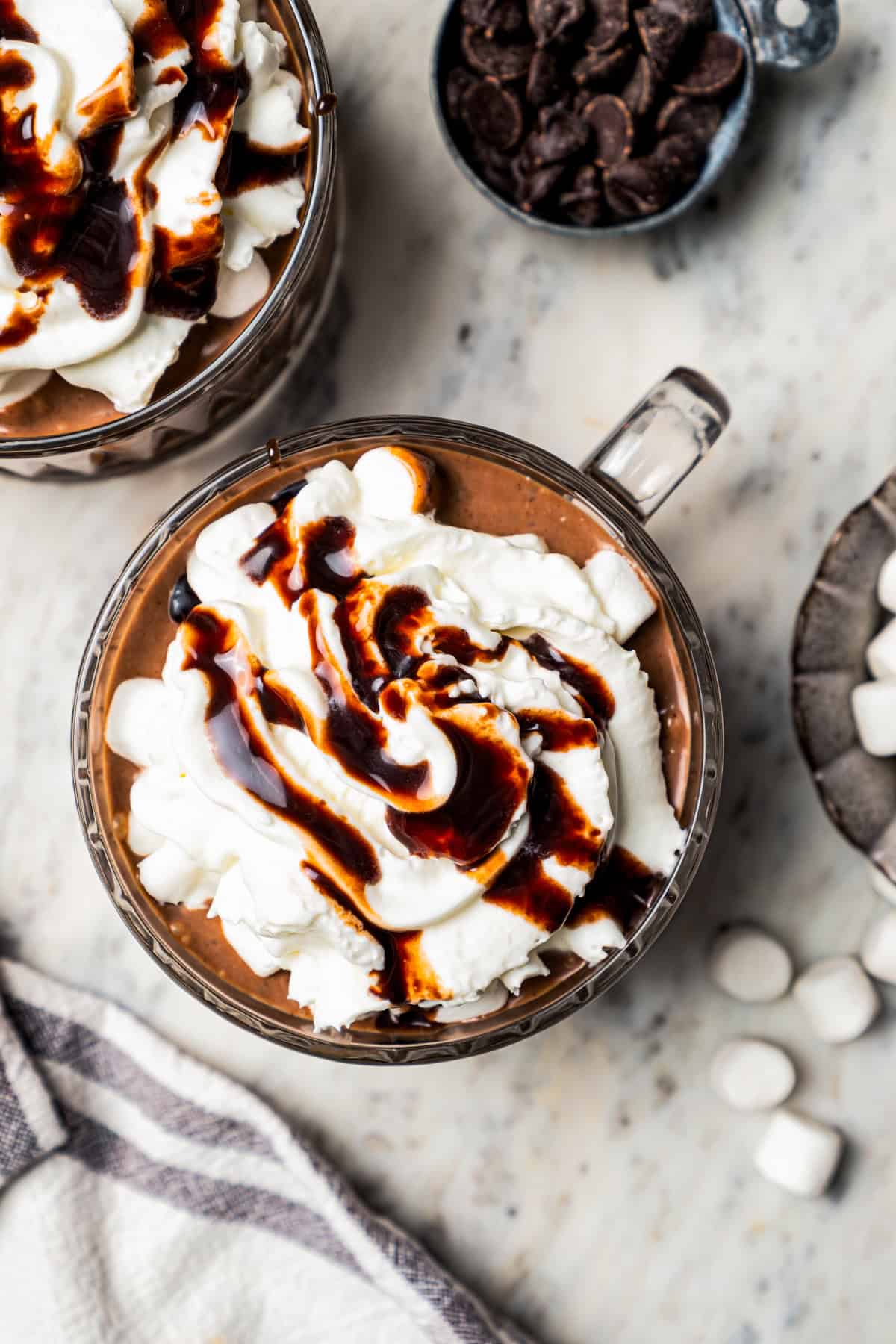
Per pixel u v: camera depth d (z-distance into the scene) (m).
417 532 0.37
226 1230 0.43
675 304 0.44
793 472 0.44
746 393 0.44
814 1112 0.44
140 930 0.39
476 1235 0.44
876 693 0.41
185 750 0.36
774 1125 0.43
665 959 0.44
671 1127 0.44
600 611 0.37
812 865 0.44
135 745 0.38
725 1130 0.44
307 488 0.37
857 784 0.41
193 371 0.40
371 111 0.43
